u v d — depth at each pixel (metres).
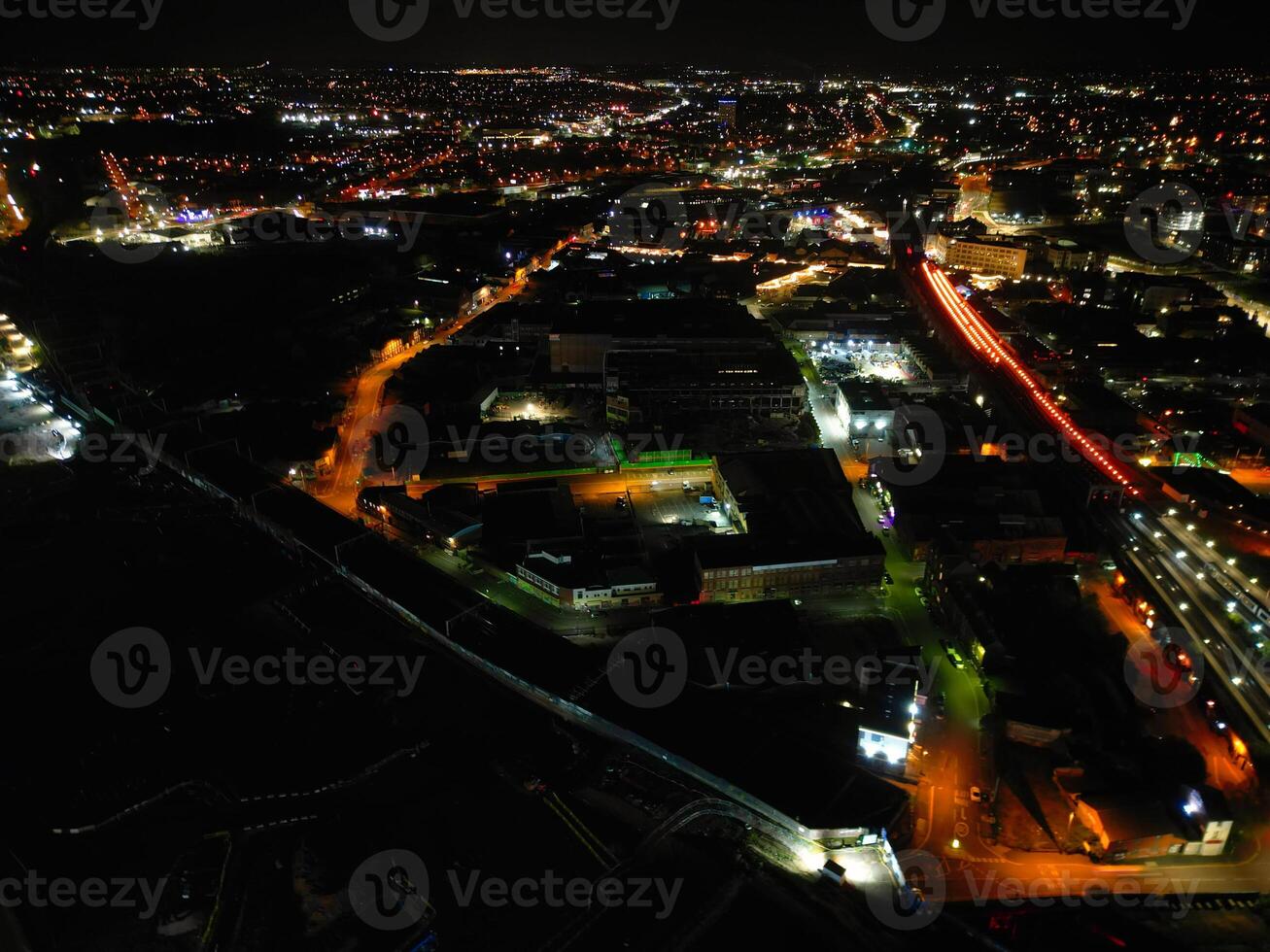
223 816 92.19
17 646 116.56
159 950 78.88
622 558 130.25
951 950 75.94
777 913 80.50
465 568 131.88
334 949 78.06
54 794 95.06
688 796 92.25
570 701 100.19
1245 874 82.69
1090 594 123.56
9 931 80.50
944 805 90.81
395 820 91.00
